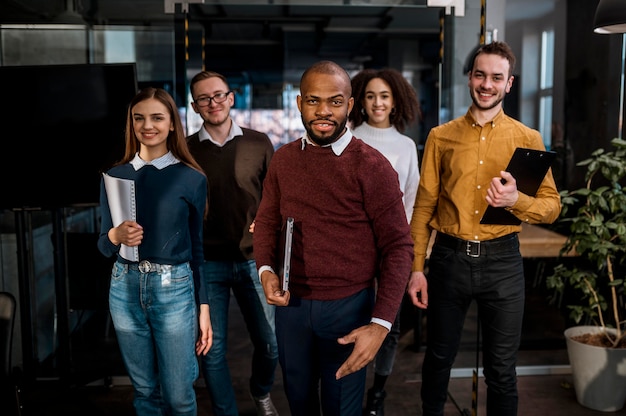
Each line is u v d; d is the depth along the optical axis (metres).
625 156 3.31
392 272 1.89
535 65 3.72
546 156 2.26
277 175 2.04
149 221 2.26
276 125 9.27
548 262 3.90
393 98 3.00
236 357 4.15
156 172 2.29
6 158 3.22
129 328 2.31
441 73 3.72
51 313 3.64
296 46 9.21
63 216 3.61
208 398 3.47
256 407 3.19
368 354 1.82
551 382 3.68
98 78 3.14
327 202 1.94
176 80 3.65
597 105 3.73
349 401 2.05
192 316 2.36
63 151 3.21
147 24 3.59
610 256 3.29
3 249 3.65
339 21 7.41
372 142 3.00
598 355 3.23
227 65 10.49
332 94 1.84
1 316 2.14
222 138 2.89
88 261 3.59
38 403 3.36
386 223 1.92
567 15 3.69
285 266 1.87
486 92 2.41
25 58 3.54
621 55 3.64
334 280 1.97
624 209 3.12
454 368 3.41
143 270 2.26
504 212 2.39
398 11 6.62
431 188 2.65
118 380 3.61
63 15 3.53
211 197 2.86
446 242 2.59
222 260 2.88
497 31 3.70
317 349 2.09
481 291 2.52
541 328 3.95
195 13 3.62
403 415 3.24
